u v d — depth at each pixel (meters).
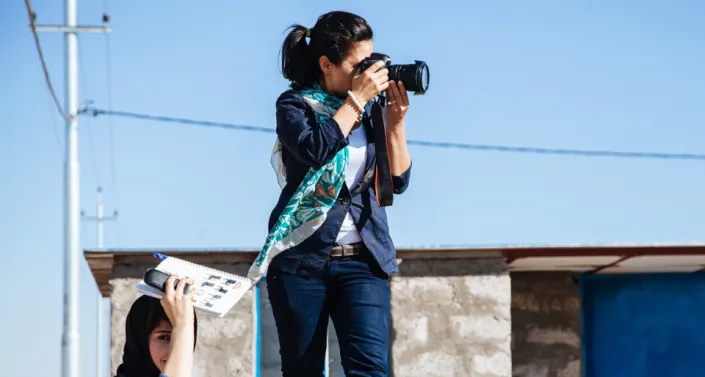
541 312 15.73
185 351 4.20
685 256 13.49
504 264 13.52
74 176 23.45
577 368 15.59
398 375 13.23
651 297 15.84
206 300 4.32
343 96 5.07
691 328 15.66
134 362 4.48
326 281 5.01
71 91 23.89
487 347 13.35
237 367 12.91
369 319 4.95
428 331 13.35
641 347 15.77
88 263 13.44
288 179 5.06
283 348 5.12
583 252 13.53
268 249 4.87
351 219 5.01
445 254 13.48
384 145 5.04
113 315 12.81
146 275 4.32
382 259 5.00
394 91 5.00
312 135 4.74
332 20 5.02
